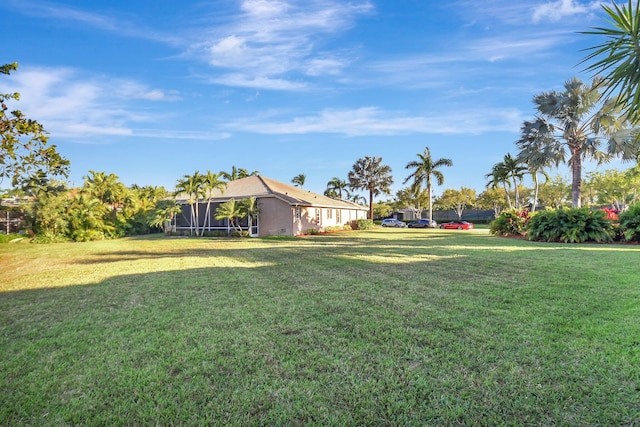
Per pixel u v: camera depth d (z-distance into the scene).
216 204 24.53
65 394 2.62
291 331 3.85
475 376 2.74
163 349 3.42
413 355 3.16
